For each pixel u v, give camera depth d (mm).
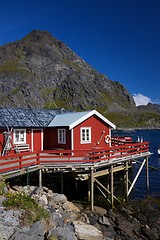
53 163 20906
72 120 26141
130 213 20578
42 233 11578
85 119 26531
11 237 10570
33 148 26781
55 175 23656
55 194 19219
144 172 37656
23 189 18109
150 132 170375
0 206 12492
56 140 27281
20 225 11586
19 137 25625
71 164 20734
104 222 17406
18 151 24938
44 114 30031
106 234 16172
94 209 20469
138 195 25969
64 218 15547
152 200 24312
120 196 25219
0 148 24094
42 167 20109
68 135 25953
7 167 18641
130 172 32938
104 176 28328
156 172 37531
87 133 27016
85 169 20641
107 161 22312
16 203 13016
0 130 24172
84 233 13617
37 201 15820
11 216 11852
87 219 17141
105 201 23094
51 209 16016
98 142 27891
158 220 19234
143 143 27375
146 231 17328
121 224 18016
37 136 27266
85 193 24688
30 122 26609
